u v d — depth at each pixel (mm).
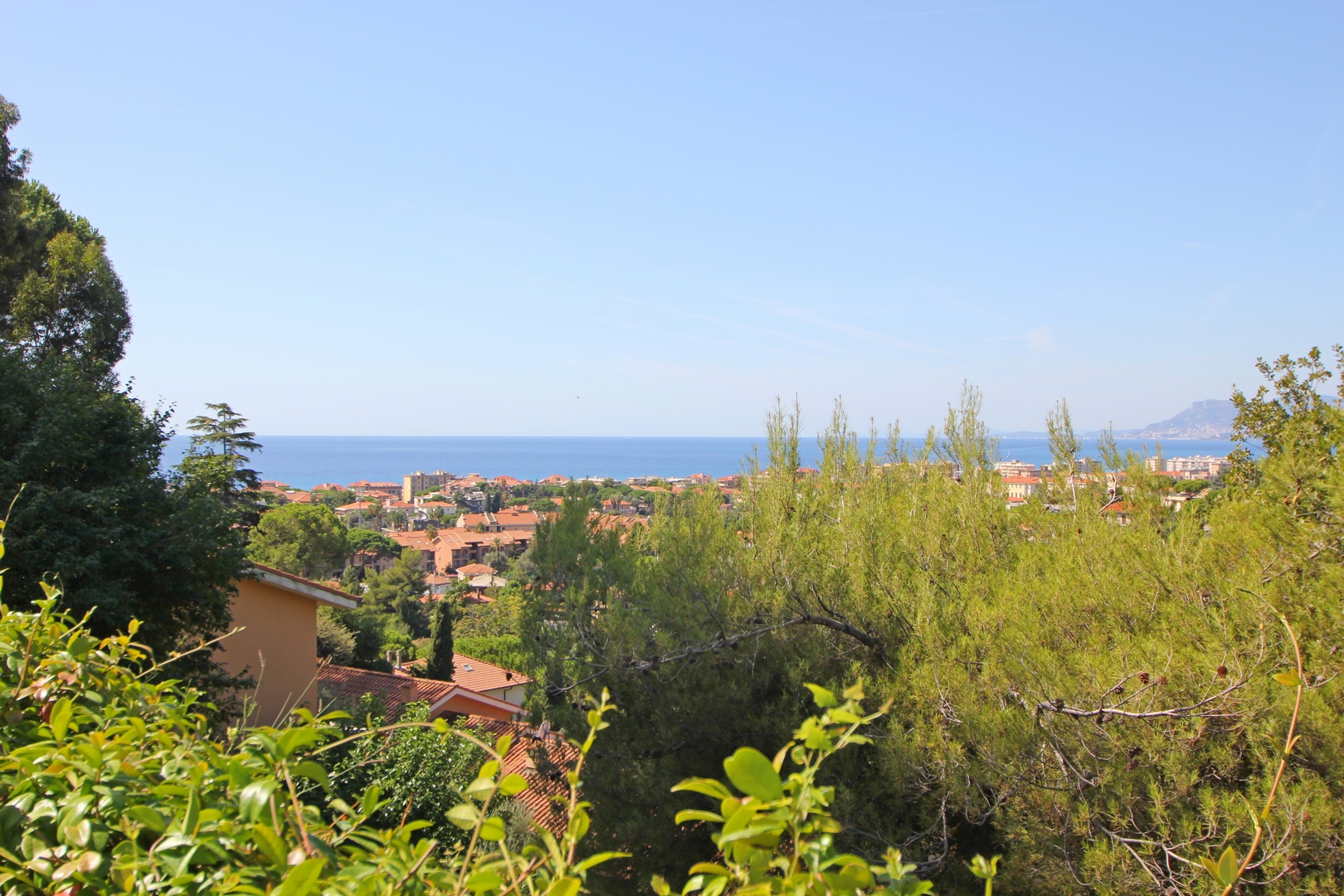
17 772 1618
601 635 6480
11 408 8891
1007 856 5020
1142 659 4602
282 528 34938
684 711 6180
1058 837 4590
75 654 2098
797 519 6984
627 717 6406
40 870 1314
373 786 1550
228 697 10438
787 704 6176
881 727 5594
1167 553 5477
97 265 18359
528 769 8078
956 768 4840
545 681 6613
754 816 1021
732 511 7461
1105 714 4609
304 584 14008
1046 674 4777
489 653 32688
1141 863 4141
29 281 16812
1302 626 4383
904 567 6398
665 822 6023
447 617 25172
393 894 1204
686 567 6551
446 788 7715
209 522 9953
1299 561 4688
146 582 9453
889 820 5457
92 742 1604
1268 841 3797
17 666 2018
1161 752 4352
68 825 1358
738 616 6320
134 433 9984
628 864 6184
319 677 15516
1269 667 4328
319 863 1124
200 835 1299
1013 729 4730
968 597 5949
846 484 7602
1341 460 4730
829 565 6672
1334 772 3934
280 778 1397
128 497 9461
